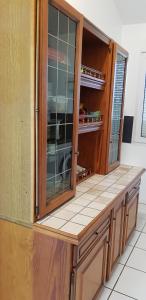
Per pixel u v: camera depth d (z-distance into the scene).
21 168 1.23
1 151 1.27
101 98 2.10
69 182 1.58
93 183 1.98
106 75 2.06
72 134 1.51
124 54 2.28
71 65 1.44
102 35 1.86
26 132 1.18
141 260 2.18
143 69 3.02
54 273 1.25
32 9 1.06
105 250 1.68
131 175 2.24
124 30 3.04
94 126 1.98
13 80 1.17
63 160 1.49
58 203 1.44
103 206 1.51
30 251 1.29
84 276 1.35
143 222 2.88
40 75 1.12
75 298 1.29
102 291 1.78
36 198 1.24
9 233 1.34
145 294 1.80
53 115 1.33
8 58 1.16
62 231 1.20
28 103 1.15
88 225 1.27
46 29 1.11
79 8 2.03
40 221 1.28
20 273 1.35
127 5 2.68
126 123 3.16
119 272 2.02
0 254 1.39
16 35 1.12
